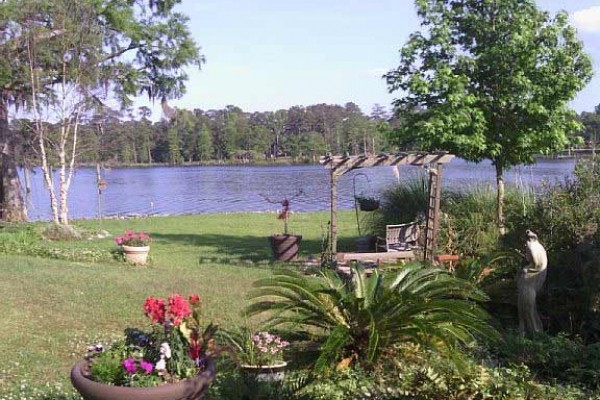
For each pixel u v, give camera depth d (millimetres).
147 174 82500
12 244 16438
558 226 10141
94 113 23500
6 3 21406
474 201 14219
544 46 13688
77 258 15148
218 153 106125
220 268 13781
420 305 6691
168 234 21594
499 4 13797
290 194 45719
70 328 8352
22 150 24234
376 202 15164
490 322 8789
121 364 4215
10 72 21984
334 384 5988
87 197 48375
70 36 21938
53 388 5922
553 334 8766
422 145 13805
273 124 105438
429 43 14219
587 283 8703
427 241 12156
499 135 13844
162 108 27062
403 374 6133
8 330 8148
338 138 87688
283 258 14836
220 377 5648
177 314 4473
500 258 10391
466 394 5402
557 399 5852
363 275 8117
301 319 7102
